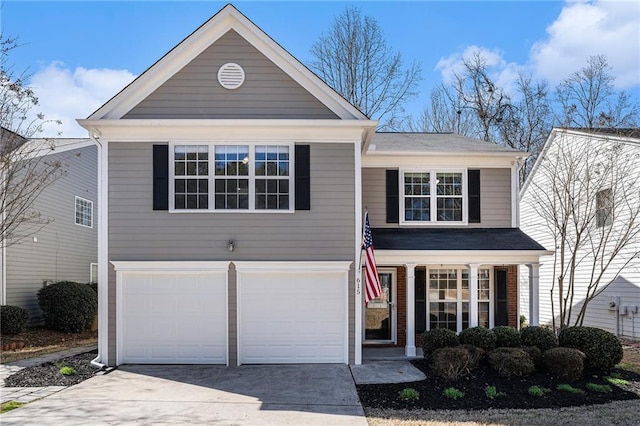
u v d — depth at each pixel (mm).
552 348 10438
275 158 11500
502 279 14062
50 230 18219
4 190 13414
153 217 11289
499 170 14289
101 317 11156
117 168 11312
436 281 14156
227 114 11547
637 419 7488
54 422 7133
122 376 10078
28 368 10742
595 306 16484
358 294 11266
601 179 14312
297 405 8102
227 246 11273
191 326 11242
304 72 11523
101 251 11227
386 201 14094
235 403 8195
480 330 11445
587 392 9008
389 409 7977
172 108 11516
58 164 14945
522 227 20766
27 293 16844
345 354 11211
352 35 28516
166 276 11297
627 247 15016
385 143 15312
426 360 11656
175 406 7988
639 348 13414
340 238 11344
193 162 11438
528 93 30375
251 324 11281
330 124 11234
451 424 7227
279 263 11211
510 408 8125
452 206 14281
